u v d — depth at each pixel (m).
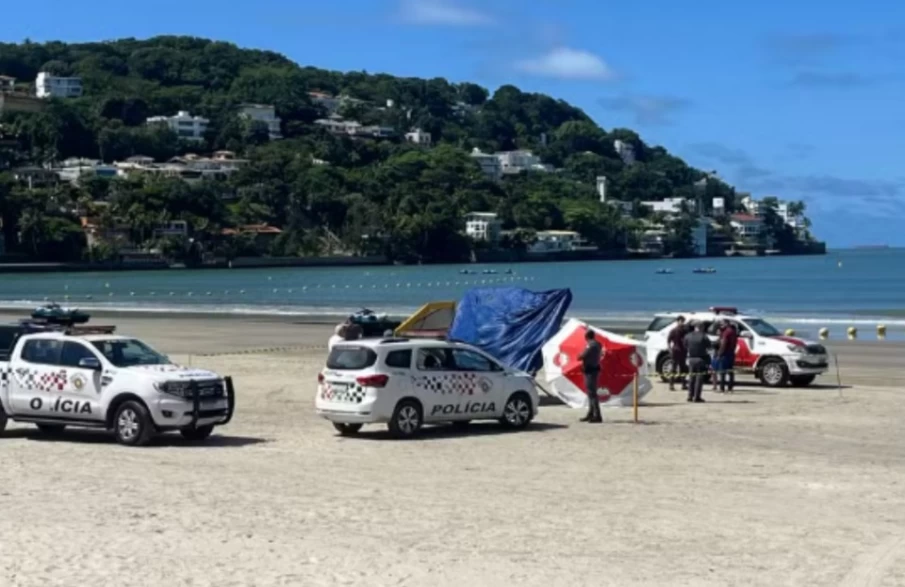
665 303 100.00
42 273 187.75
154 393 20.08
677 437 21.89
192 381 20.47
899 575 10.88
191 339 53.22
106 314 77.12
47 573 10.84
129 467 17.84
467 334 29.70
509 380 23.00
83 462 18.36
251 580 10.60
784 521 13.62
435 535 12.73
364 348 21.66
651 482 16.53
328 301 104.69
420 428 22.30
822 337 51.47
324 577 10.73
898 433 22.52
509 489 15.90
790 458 19.05
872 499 15.17
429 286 143.00
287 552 11.82
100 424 20.47
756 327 33.34
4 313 79.00
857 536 12.74
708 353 30.88
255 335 56.06
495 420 24.16
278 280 162.25
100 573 10.87
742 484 16.38
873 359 41.72
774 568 11.16
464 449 20.14
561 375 27.22
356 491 15.70
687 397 29.34
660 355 33.97
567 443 20.98
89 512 14.05
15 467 17.80
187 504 14.62
